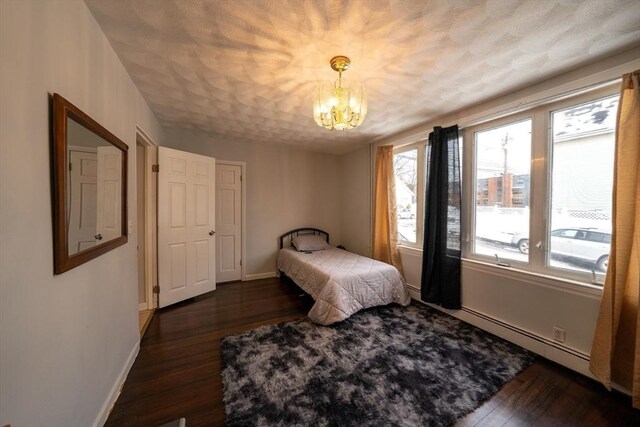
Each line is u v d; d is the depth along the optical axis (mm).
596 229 1854
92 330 1311
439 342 2240
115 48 1648
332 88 1820
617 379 1656
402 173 3695
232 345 2176
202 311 2945
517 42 1586
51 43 1003
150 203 2900
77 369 1159
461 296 2732
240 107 2680
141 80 2074
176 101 2518
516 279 2248
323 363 1924
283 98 2451
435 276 2918
